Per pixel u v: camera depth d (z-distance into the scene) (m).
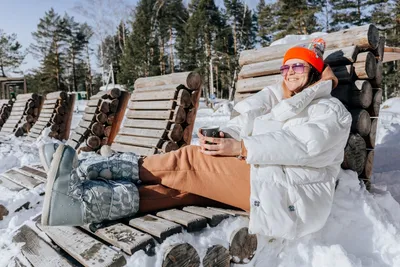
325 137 2.12
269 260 2.30
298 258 2.30
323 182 2.23
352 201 2.64
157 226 2.07
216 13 37.16
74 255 1.98
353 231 2.56
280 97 2.71
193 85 4.77
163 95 4.93
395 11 30.38
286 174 2.18
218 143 2.35
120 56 45.44
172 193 2.42
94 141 6.22
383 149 4.98
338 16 33.44
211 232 2.16
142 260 1.85
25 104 9.99
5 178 4.26
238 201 2.38
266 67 3.87
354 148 2.98
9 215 3.17
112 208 2.17
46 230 2.38
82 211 2.09
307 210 2.15
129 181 2.39
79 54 50.94
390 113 9.66
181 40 39.69
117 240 1.97
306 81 2.54
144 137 5.05
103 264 1.80
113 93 6.40
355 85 3.09
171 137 4.66
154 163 2.44
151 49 38.50
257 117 2.53
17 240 2.50
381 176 3.79
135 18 40.84
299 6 30.23
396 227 2.56
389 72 32.97
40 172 4.08
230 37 39.81
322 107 2.27
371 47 3.13
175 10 41.44
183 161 2.43
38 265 2.05
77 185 2.10
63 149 2.08
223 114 16.05
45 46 50.72
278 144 2.11
